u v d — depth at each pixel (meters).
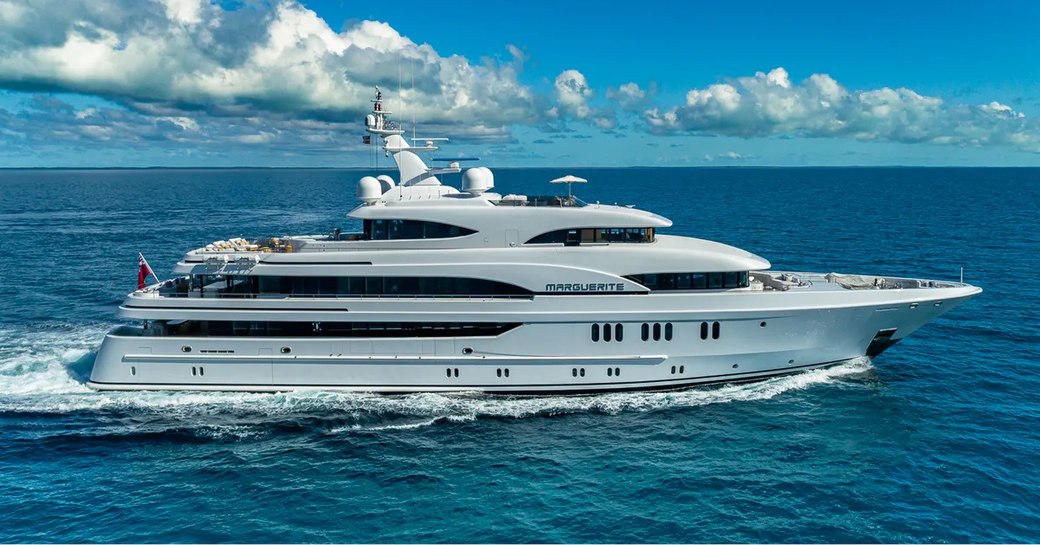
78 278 57.03
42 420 27.86
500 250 29.95
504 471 24.00
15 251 72.38
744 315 29.47
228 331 30.25
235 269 29.91
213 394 30.09
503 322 29.25
